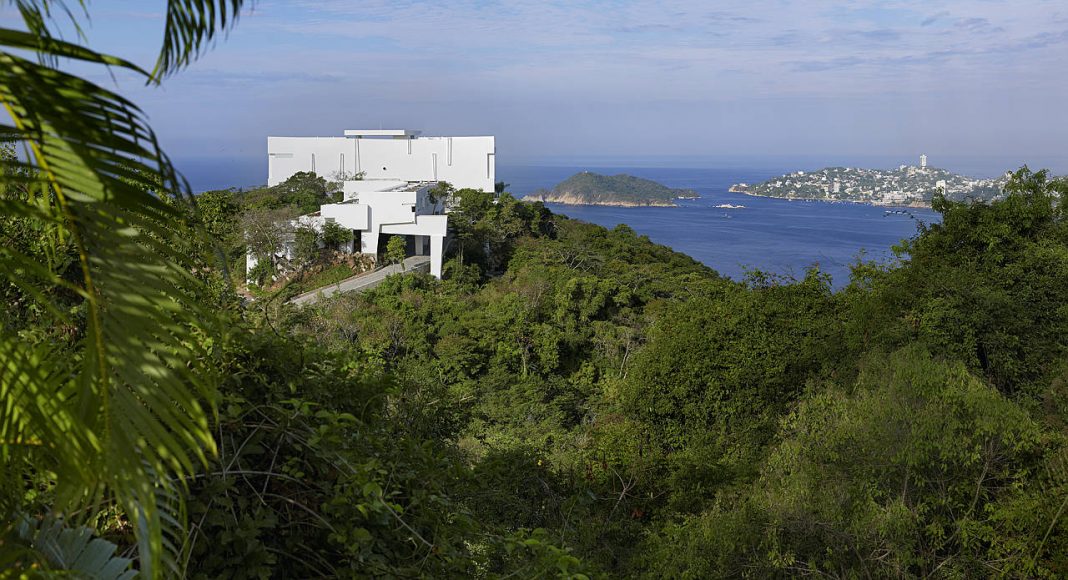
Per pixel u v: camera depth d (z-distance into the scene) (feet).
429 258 192.24
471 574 14.66
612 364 135.13
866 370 46.37
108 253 5.71
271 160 333.21
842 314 62.59
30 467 7.84
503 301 148.36
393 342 124.98
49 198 6.28
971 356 54.80
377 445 14.35
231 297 14.97
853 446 34.76
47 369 6.59
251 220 157.99
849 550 31.86
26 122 5.47
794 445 37.17
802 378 59.67
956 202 65.98
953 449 32.22
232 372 12.89
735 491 38.50
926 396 35.35
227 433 12.37
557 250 204.23
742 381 59.77
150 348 5.97
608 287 154.71
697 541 33.32
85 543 7.57
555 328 140.77
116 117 5.39
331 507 12.36
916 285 59.62
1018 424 33.19
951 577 30.68
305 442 12.57
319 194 272.92
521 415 105.81
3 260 5.66
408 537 13.42
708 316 63.93
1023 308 57.82
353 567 12.06
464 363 123.85
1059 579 29.17
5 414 6.33
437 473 15.26
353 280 164.55
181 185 5.60
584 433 75.66
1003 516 30.89
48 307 5.78
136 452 5.87
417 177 327.26
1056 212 64.59
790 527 32.35
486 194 217.97
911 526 31.40
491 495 21.98
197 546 10.84
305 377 14.28
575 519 29.73
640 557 34.68
